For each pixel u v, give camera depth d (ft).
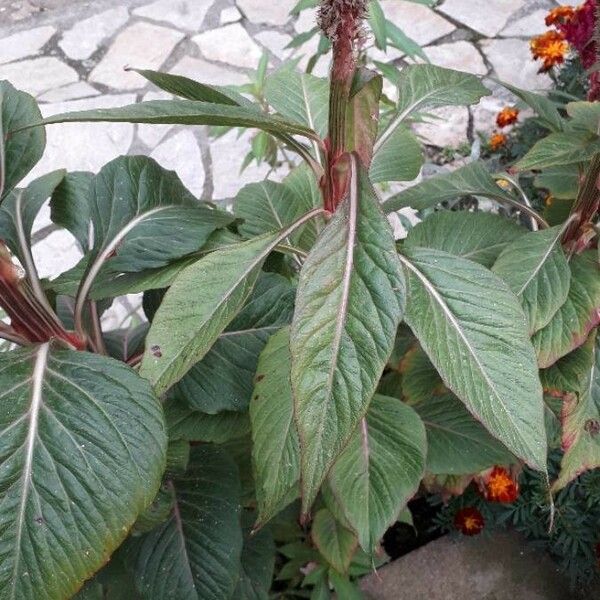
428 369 1.82
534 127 3.34
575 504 2.28
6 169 1.33
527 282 1.40
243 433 1.52
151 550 1.54
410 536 2.60
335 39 1.08
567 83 3.37
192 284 1.16
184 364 1.11
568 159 1.21
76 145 4.47
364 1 1.07
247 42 5.09
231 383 1.42
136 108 1.03
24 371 1.14
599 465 1.58
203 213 1.44
